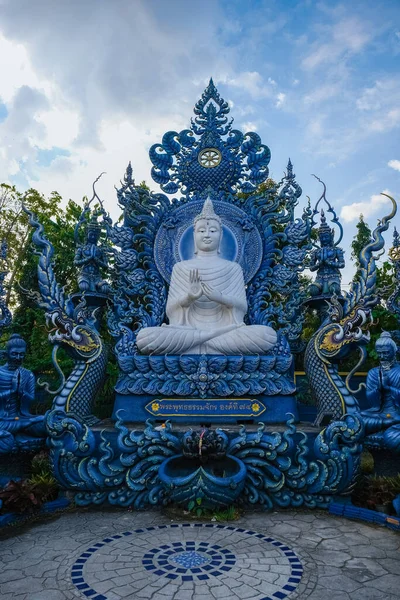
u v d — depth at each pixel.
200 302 12.55
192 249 13.66
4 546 7.34
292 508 9.11
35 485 9.29
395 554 6.95
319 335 10.94
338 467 9.05
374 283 10.32
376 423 9.48
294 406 11.25
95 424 10.79
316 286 12.68
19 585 5.99
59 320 10.51
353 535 7.73
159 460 9.27
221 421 10.95
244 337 11.48
